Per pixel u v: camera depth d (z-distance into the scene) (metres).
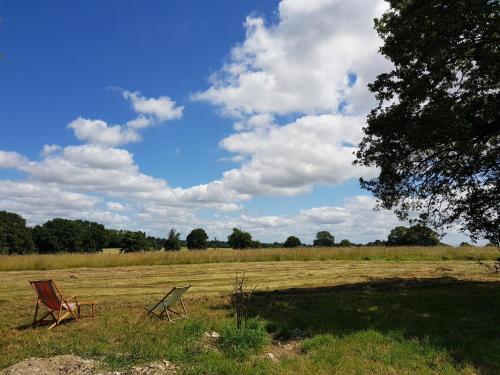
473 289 16.52
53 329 10.62
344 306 12.95
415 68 13.76
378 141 14.98
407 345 8.77
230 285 18.53
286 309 12.73
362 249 33.25
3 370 7.35
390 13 14.77
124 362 7.75
